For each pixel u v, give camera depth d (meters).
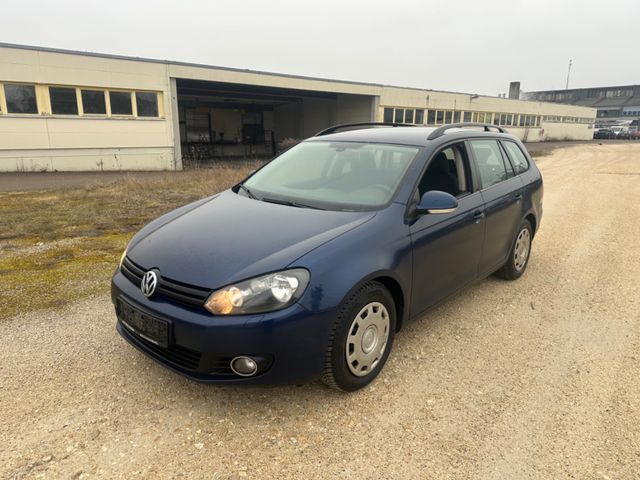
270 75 21.59
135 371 2.98
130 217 7.77
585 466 2.23
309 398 2.75
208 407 2.64
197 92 26.08
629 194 11.05
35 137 15.84
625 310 4.11
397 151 3.55
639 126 77.94
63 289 4.32
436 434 2.46
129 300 2.71
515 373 3.06
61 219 7.48
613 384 2.94
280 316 2.35
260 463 2.23
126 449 2.30
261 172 4.11
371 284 2.75
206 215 3.22
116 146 17.52
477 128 4.57
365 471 2.19
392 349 3.34
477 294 4.44
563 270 5.20
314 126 31.62
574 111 50.78
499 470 2.21
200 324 2.36
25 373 2.93
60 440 2.35
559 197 10.59
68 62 15.89
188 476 2.14
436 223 3.25
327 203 3.24
